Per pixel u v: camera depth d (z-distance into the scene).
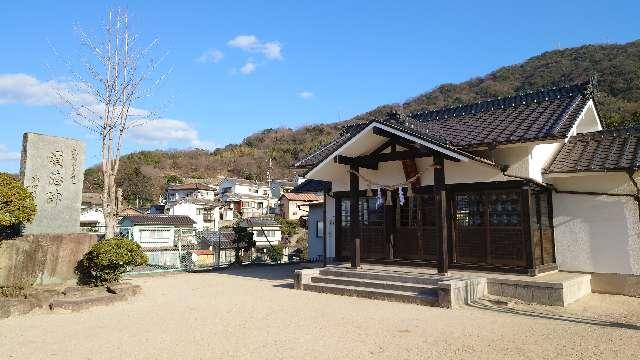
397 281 10.59
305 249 31.55
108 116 17.39
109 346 6.26
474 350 5.93
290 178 79.44
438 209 10.52
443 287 9.10
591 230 10.70
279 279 14.00
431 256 11.59
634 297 9.95
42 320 8.13
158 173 74.00
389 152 12.09
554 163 11.05
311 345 6.23
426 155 10.90
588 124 13.67
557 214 11.25
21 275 10.38
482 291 9.98
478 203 11.06
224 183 66.44
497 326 7.34
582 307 8.94
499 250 10.56
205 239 29.78
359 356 5.70
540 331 6.96
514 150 10.59
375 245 12.74
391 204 12.09
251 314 8.46
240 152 96.38
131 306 9.45
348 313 8.50
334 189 13.96
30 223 10.73
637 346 6.07
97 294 10.03
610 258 10.38
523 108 12.43
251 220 41.44
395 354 5.78
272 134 106.50
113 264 10.75
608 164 9.98
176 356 5.76
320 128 101.31
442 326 7.35
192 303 9.73
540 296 9.25
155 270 15.99
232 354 5.83
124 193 62.16
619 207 10.34
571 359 5.52
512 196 10.52
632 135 10.95
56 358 5.72
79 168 12.09
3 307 8.48
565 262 11.04
